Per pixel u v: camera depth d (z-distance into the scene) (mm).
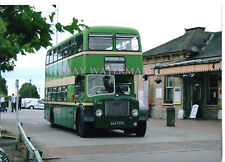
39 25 5102
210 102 26047
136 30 16250
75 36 16984
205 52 27219
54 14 5191
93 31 15727
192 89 27250
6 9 5023
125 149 11891
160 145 12891
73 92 16875
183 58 27734
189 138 15148
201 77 26641
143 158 10109
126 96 15227
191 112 26359
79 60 16078
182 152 11234
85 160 9820
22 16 5031
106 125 14852
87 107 15109
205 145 12867
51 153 10992
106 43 15750
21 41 5039
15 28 5051
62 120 18922
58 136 16203
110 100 14922
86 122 15289
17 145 11867
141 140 14484
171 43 31031
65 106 18312
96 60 15539
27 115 34875
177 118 27781
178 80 28203
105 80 15531
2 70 13688
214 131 17969
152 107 31297
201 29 31031
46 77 23297
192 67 23281
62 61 19219
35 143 13539
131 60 15898
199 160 9750
